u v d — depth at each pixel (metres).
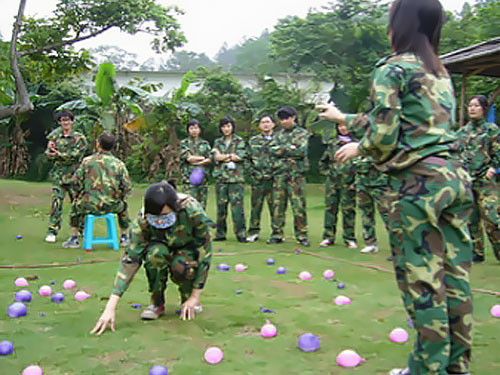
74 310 3.61
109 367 2.63
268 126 6.98
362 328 3.25
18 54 10.98
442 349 2.05
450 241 2.14
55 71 13.49
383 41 14.62
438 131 2.05
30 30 12.16
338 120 2.28
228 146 7.13
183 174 7.59
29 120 19.03
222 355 2.72
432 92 2.07
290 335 3.11
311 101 16.44
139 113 15.27
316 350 2.85
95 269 5.07
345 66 14.93
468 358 2.19
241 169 7.06
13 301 3.83
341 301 3.83
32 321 3.33
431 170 2.03
